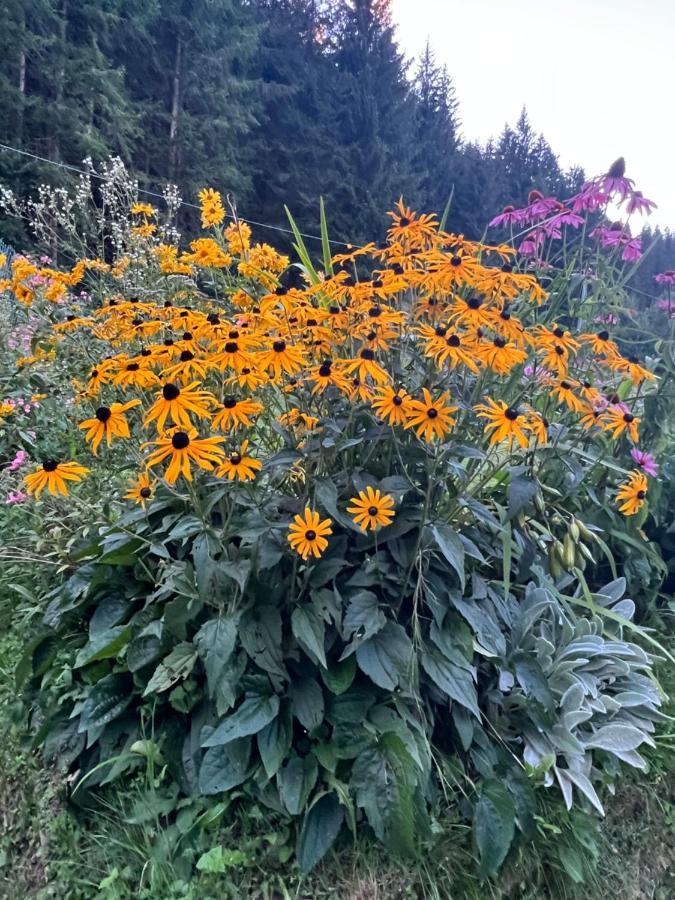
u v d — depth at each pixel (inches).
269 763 59.5
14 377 119.6
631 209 92.1
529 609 78.0
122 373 62.8
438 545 65.3
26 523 97.9
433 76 1045.2
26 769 68.2
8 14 473.1
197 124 627.5
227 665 60.6
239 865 58.0
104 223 143.8
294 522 60.6
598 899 62.5
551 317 96.0
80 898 58.1
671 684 86.7
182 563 66.1
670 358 93.7
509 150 1138.0
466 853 60.6
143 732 64.6
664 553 101.1
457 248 77.4
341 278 72.7
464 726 65.3
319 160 732.0
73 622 77.0
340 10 903.1
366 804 57.7
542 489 75.0
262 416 73.9
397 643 62.9
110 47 568.1
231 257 92.8
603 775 70.7
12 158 434.6
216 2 654.5
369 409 67.5
